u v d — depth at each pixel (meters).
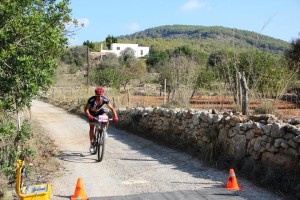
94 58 85.06
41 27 7.26
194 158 9.46
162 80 29.84
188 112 10.70
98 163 9.45
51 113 25.28
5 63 6.74
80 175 8.26
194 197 6.51
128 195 6.74
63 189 7.19
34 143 10.39
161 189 7.07
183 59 23.78
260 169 7.41
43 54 7.62
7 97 7.45
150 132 13.28
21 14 7.06
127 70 40.53
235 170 7.97
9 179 7.23
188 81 19.08
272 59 16.50
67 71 64.69
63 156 10.33
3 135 7.19
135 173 8.34
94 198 6.58
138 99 27.61
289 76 12.52
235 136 8.48
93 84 43.53
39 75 7.32
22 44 7.23
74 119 21.19
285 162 6.97
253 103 12.72
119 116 16.80
